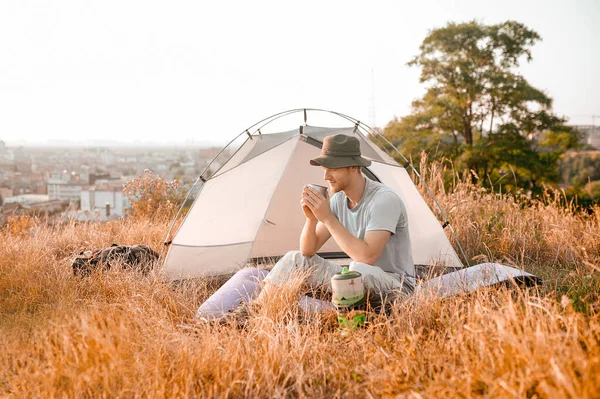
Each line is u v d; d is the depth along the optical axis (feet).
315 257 10.41
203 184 14.16
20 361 7.70
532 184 76.48
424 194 19.75
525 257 14.39
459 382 5.83
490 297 9.07
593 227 16.10
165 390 6.57
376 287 9.25
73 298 10.85
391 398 6.05
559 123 78.07
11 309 11.07
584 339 6.33
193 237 13.61
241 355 7.38
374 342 7.77
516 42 79.61
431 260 12.80
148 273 12.80
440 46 81.20
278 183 14.11
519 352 5.94
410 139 80.84
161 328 8.43
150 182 25.66
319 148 13.94
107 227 20.62
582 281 10.32
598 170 75.15
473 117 80.69
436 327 8.14
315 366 7.11
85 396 6.57
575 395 4.93
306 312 9.05
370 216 9.86
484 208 18.57
